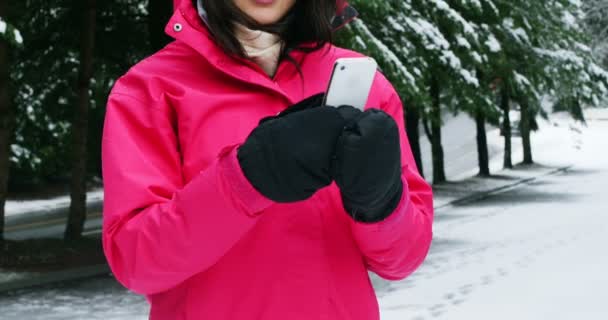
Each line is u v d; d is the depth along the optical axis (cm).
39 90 1542
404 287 899
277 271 138
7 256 1243
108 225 132
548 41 2245
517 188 2789
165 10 1338
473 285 860
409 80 1281
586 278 825
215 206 117
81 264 1232
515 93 2150
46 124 1706
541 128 4869
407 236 138
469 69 1780
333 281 141
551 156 4112
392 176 115
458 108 2042
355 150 110
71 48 1488
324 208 142
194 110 141
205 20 143
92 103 1783
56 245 1355
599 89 2653
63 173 3131
